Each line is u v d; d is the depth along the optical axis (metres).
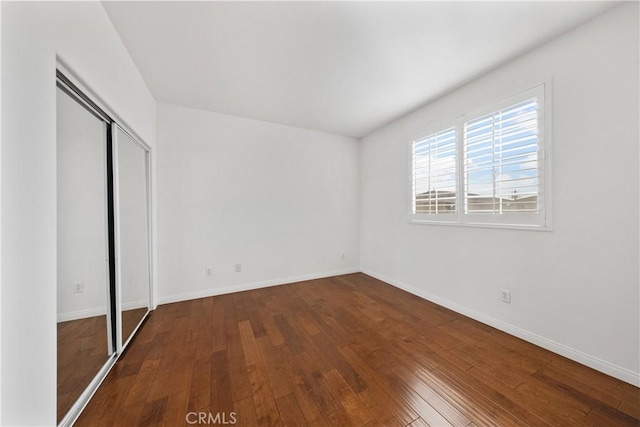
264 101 2.89
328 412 1.32
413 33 1.77
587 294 1.68
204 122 3.12
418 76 2.36
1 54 0.80
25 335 0.89
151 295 2.70
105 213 1.76
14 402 0.84
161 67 2.17
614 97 1.54
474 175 2.42
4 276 0.81
